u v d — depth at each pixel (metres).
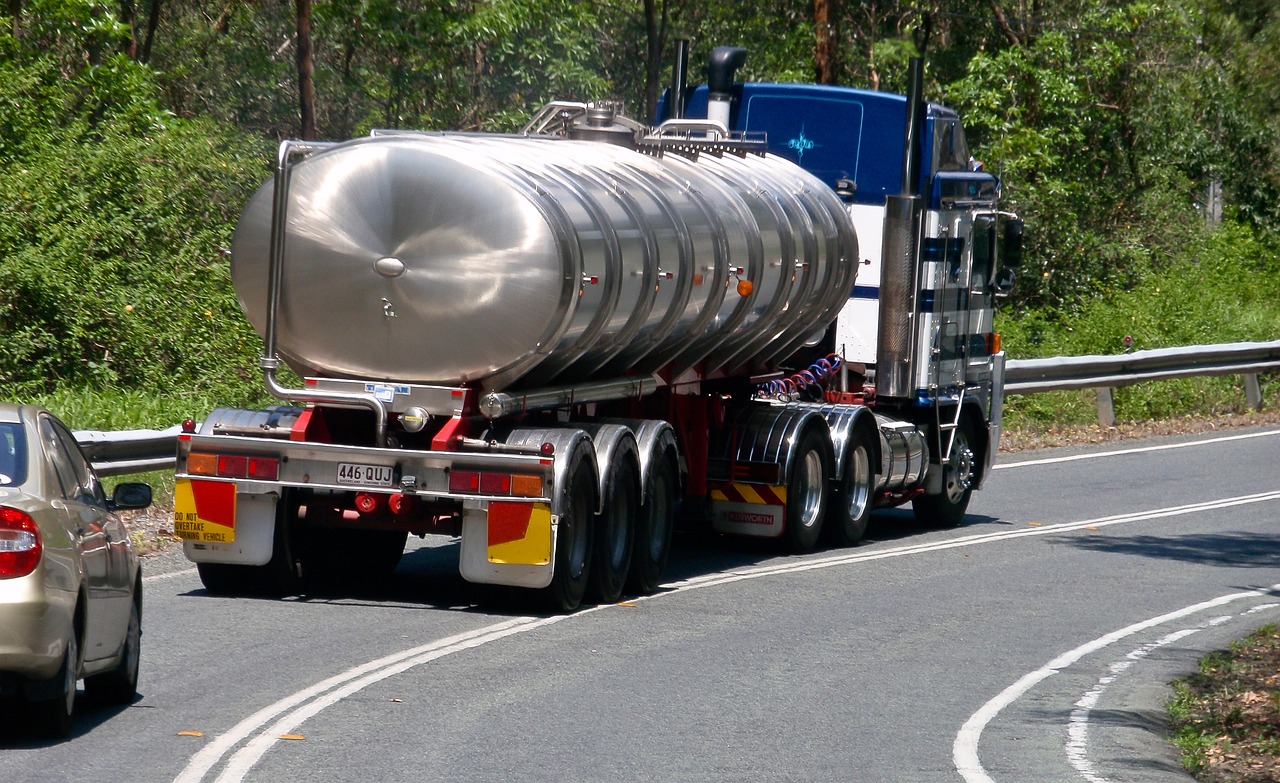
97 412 40.81
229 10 77.19
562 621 26.84
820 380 39.62
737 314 33.22
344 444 28.11
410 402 27.48
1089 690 23.22
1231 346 67.94
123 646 19.78
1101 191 82.50
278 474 27.28
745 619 27.69
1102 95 81.06
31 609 16.75
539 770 17.66
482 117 77.50
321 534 29.62
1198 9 24.50
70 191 47.22
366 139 27.36
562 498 26.53
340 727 19.27
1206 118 77.25
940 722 20.83
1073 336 72.81
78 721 19.12
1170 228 87.06
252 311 27.94
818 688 22.56
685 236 30.59
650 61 86.38
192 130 53.62
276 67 75.56
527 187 26.69
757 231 33.34
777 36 89.25
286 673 22.16
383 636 25.05
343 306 27.25
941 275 39.56
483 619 26.81
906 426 39.22
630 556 29.42
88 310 45.44
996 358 43.44
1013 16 83.75
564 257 26.47
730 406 35.97
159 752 17.75
